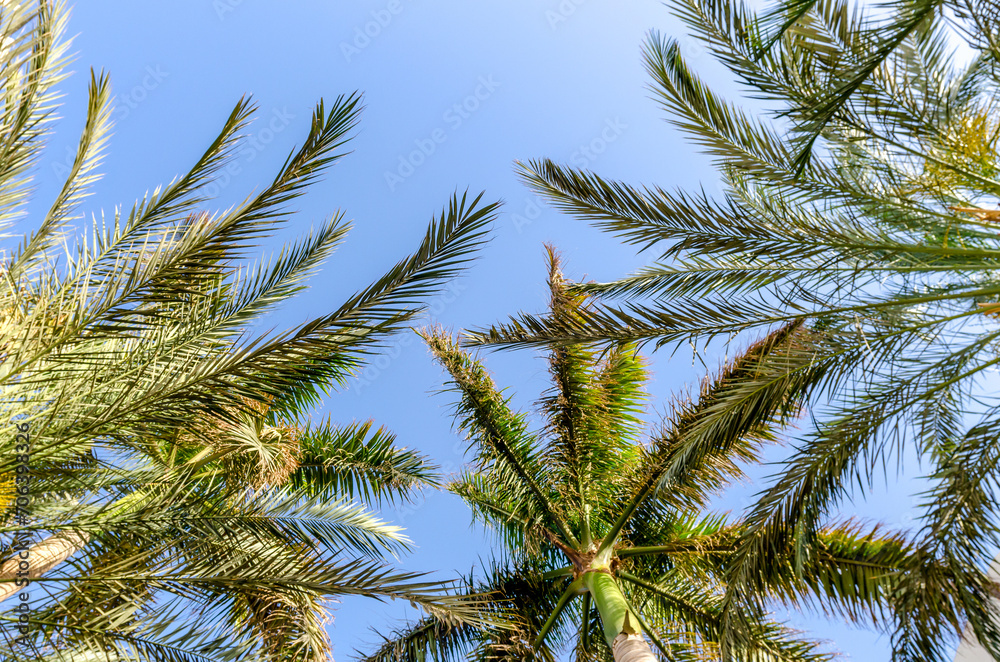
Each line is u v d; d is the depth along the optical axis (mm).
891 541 6938
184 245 4734
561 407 9945
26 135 4605
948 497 5266
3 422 4363
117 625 4113
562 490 9930
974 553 5004
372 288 4562
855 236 6883
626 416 9977
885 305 6383
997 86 7262
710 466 8781
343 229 6609
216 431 5797
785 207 7352
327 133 4656
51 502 4664
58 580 4223
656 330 6742
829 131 7477
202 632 4438
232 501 5332
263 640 6508
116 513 4906
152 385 4496
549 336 6980
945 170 7211
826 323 6379
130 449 5520
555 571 9641
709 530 9398
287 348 4531
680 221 7500
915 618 5059
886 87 7145
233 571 4570
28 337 4414
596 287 8195
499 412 10180
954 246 7277
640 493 9266
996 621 4770
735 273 7375
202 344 5012
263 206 4688
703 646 8648
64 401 4477
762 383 6125
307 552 5195
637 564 9672
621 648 7668
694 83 7855
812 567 7207
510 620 8938
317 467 9523
